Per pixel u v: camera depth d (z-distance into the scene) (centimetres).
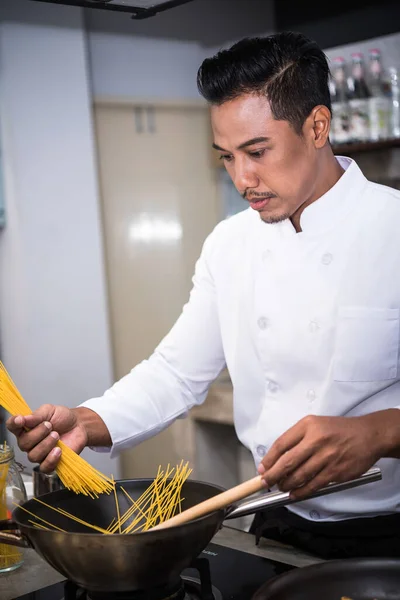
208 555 124
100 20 383
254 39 122
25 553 132
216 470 378
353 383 143
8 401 129
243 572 117
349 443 110
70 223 370
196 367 165
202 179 429
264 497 109
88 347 380
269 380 153
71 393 376
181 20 412
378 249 142
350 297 143
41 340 365
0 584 119
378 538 139
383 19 306
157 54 405
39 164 359
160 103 407
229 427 378
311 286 146
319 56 125
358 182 145
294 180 125
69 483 118
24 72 352
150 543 92
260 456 157
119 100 393
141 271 410
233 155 125
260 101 119
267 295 150
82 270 375
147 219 410
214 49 424
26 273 359
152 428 155
